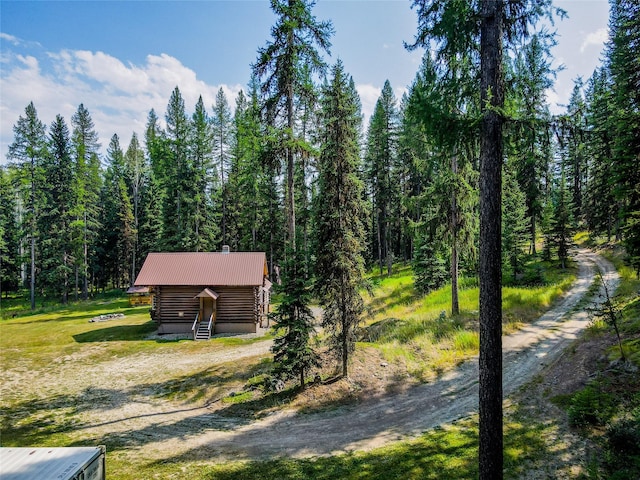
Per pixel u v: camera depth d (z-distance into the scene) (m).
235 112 43.12
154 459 10.04
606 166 17.11
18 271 52.97
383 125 39.25
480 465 7.45
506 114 6.86
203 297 25.34
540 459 8.37
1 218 50.25
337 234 13.52
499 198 7.36
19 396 15.53
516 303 21.62
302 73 15.23
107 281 56.91
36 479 6.18
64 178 43.94
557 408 10.41
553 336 16.36
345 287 13.61
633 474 7.38
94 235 47.34
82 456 6.96
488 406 7.34
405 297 29.41
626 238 12.73
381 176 39.50
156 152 49.38
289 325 13.48
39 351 21.98
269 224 41.53
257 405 13.31
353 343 14.27
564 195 32.41
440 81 8.14
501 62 7.37
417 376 14.28
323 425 11.52
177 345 22.38
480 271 7.55
